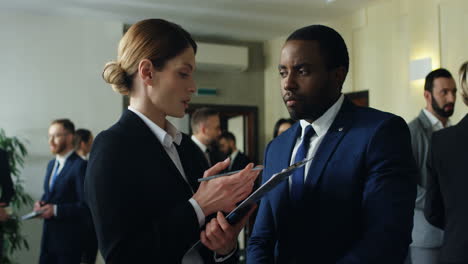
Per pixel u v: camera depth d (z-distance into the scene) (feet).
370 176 3.81
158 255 3.58
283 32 22.13
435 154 6.25
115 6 17.94
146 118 4.19
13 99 18.42
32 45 18.81
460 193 5.71
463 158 5.79
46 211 11.48
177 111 4.14
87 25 19.69
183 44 4.09
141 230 3.71
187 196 4.12
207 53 22.29
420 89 15.46
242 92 24.18
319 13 18.83
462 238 5.51
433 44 15.03
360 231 3.88
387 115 4.02
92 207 3.67
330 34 4.17
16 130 18.38
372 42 17.69
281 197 4.31
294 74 4.10
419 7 15.64
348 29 18.93
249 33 22.39
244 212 3.74
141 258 3.55
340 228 3.85
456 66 14.17
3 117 18.25
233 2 17.53
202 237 3.73
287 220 4.19
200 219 3.69
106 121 19.74
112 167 3.70
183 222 3.64
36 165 18.51
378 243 3.59
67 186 12.12
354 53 18.63
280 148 4.70
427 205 6.92
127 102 21.01
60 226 11.73
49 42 19.07
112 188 3.62
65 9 18.31
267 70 24.30
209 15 19.21
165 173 4.00
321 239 3.91
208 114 13.38
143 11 18.61
